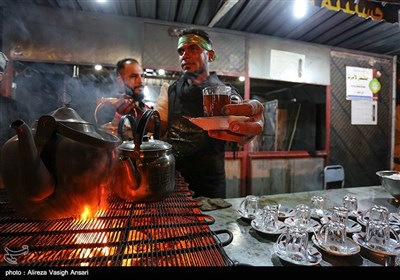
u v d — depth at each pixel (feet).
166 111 5.81
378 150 12.92
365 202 4.18
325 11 8.46
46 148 1.94
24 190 1.73
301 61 11.35
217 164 5.67
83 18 8.85
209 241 2.18
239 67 10.44
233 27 10.04
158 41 9.52
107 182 2.30
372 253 2.35
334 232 2.47
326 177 9.07
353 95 12.38
